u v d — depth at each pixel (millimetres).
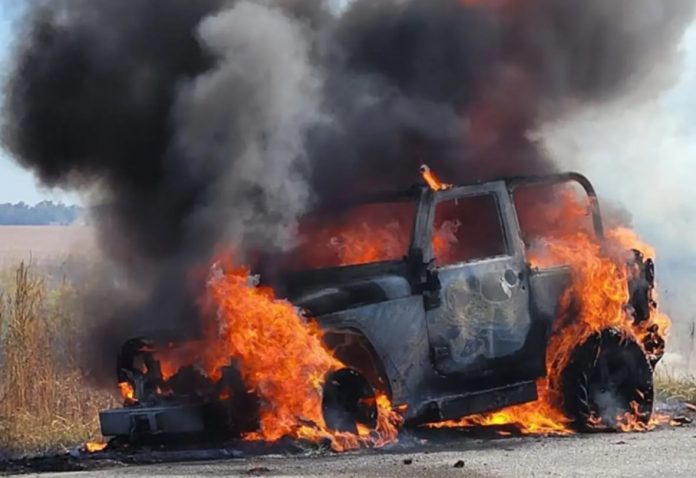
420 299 16016
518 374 16750
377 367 15672
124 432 15312
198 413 15195
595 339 17172
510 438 16297
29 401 17859
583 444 15414
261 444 15312
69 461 14938
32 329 18109
